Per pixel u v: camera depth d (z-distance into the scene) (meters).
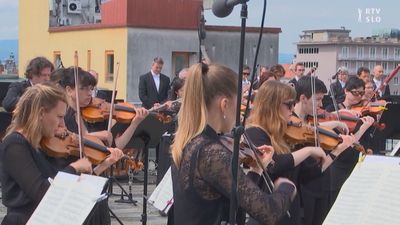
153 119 6.00
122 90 18.53
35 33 24.50
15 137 3.28
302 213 4.15
